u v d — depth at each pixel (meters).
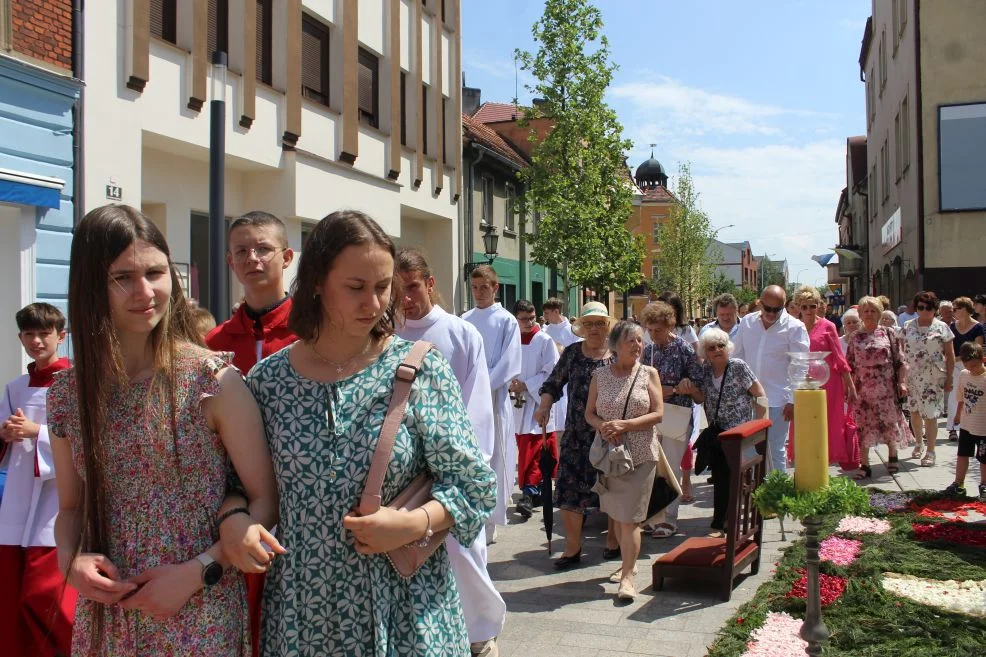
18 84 8.34
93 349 2.20
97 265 2.20
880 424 9.59
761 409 6.98
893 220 27.56
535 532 7.78
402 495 2.30
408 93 18.81
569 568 6.48
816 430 3.59
